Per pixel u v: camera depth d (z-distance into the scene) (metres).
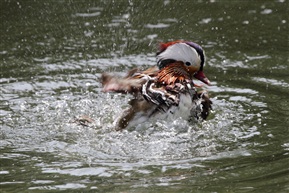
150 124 17.20
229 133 17.19
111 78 17.25
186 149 16.14
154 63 22.88
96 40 25.34
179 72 18.50
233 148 16.11
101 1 30.06
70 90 20.59
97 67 22.52
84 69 22.33
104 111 19.16
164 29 26.53
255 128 17.52
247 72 22.05
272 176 14.10
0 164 15.12
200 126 17.70
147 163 15.20
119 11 28.72
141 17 27.91
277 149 15.88
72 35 25.95
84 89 20.69
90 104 19.58
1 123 17.91
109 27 26.78
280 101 19.45
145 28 26.64
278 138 16.69
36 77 21.52
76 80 21.36
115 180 14.13
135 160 15.42
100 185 13.84
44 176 14.39
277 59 23.25
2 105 19.23
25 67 22.48
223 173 14.41
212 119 18.22
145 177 14.30
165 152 15.97
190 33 26.14
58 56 23.64
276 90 20.34
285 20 27.45
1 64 22.77
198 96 18.19
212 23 27.28
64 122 18.16
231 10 28.77
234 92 20.28
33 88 20.62
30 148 16.20
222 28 26.72
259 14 28.23
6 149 16.11
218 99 19.75
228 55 23.77
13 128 17.59
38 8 29.23
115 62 22.98
